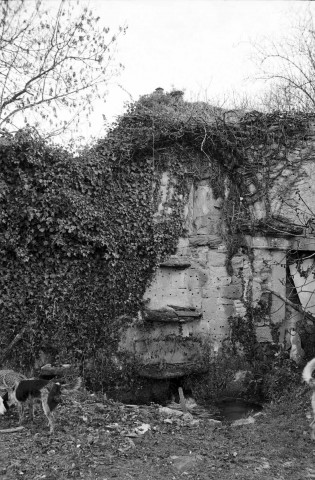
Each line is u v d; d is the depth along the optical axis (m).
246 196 14.32
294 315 14.59
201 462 7.75
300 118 14.37
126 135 13.58
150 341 13.45
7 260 12.42
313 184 14.43
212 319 14.00
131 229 13.38
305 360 13.91
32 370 12.37
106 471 7.14
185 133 13.93
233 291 14.16
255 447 8.63
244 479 7.20
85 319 12.90
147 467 7.43
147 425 9.40
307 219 14.28
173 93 15.89
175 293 13.77
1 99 15.21
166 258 13.73
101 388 12.80
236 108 15.62
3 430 8.45
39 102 15.36
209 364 13.64
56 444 7.92
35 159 12.42
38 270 12.57
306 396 11.32
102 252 13.02
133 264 13.40
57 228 12.51
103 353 12.99
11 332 12.32
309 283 14.37
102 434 8.53
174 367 13.33
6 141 12.47
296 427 9.70
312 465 7.90
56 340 12.55
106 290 13.06
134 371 13.15
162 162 13.89
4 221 12.25
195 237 14.09
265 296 14.23
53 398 8.49
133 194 13.49
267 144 14.30
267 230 14.17
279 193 14.30
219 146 14.21
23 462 7.27
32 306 12.48
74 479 6.84
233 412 12.25
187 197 14.08
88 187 12.98
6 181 12.48
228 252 14.22
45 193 12.46
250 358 13.85
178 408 12.59
